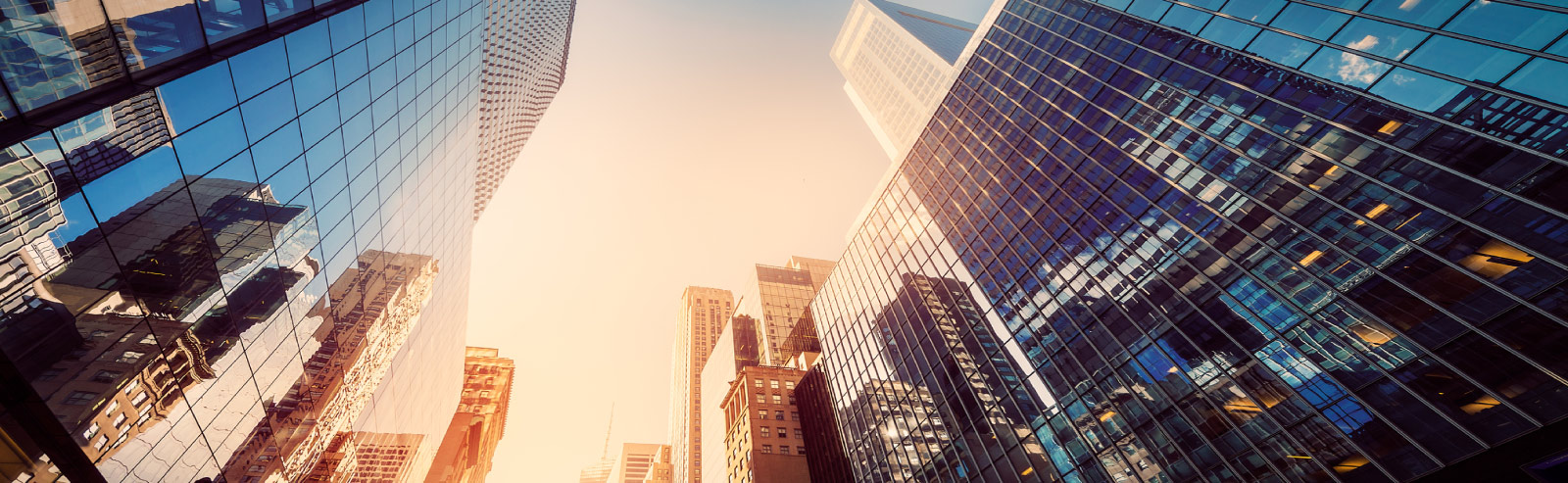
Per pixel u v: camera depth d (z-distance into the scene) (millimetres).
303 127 21672
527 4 99625
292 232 23234
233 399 23094
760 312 138625
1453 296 21688
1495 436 19391
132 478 18531
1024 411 40312
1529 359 19094
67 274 14195
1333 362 25016
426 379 59906
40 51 12469
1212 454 28484
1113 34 44906
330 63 22266
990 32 62125
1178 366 31516
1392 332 23297
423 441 68750
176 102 15625
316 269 26828
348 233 28875
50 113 12734
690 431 145750
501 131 108625
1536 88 20453
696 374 166625
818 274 159125
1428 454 21078
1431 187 23297
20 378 14094
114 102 13867
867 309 64688
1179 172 35344
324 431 34531
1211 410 29156
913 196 64188
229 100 17469
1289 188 28891
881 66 159750
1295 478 24969
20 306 13297
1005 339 44594
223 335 21141
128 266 15969
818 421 82500
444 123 37781
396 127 30109
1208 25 36438
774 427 88625
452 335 66812
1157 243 35188
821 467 76375
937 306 53781
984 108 58125
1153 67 39969
